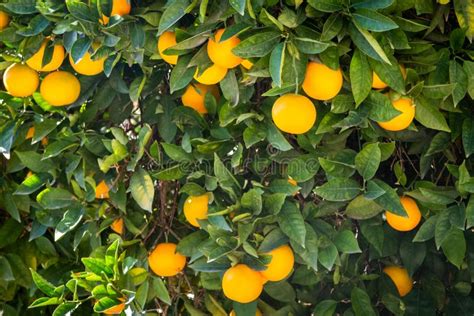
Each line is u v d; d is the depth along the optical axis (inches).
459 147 94.8
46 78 94.3
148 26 90.4
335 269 95.2
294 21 84.6
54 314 89.0
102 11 88.7
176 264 95.5
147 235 97.3
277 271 90.0
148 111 96.3
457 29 88.5
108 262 90.6
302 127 86.0
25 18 92.5
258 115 90.0
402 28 86.9
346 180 88.7
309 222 92.2
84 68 91.7
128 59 91.3
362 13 84.1
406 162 97.8
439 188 91.9
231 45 86.4
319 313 96.0
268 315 97.4
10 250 105.4
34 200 104.0
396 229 96.6
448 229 90.6
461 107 91.8
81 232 97.1
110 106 97.7
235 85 90.0
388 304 98.1
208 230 90.3
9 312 105.6
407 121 87.7
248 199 89.5
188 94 94.3
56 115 98.8
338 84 86.2
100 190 96.9
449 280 101.9
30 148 101.0
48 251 103.9
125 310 90.6
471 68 88.7
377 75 86.3
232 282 89.1
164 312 98.7
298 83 85.7
